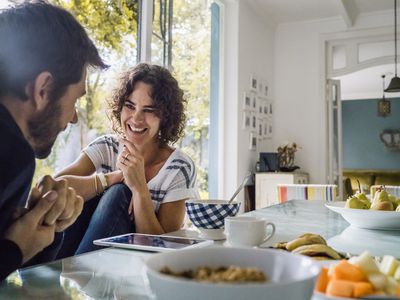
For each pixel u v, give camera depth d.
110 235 1.11
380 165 8.58
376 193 1.19
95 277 0.58
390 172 8.32
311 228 1.08
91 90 2.10
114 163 1.50
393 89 4.53
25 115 0.72
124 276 0.59
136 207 1.23
